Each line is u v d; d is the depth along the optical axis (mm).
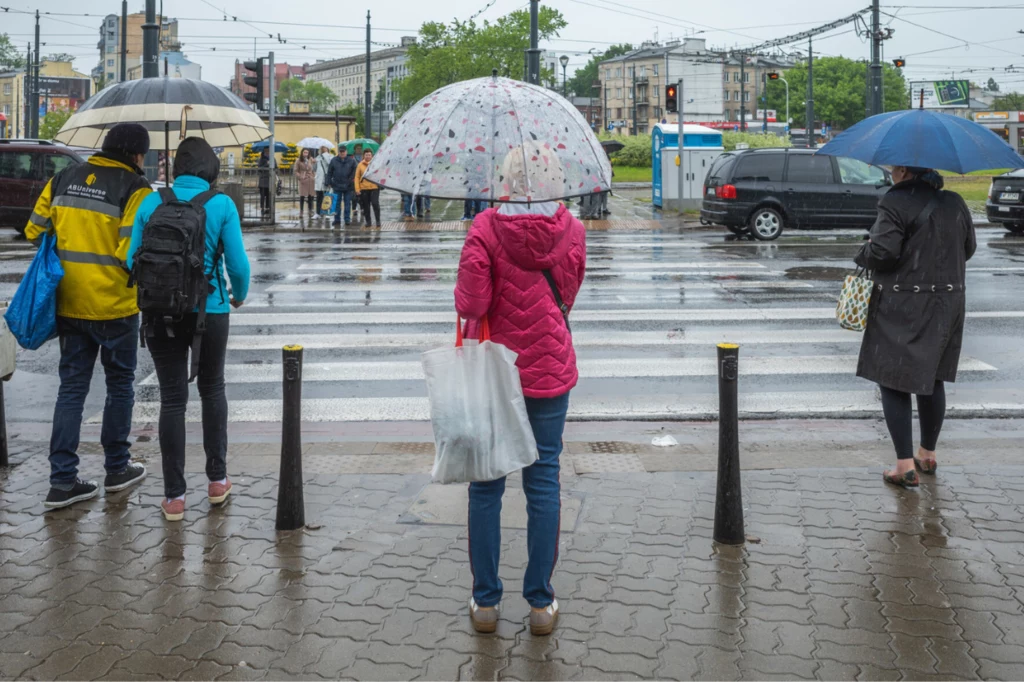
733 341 9594
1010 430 6523
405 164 3518
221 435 4953
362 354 9070
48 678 3324
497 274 3510
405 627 3689
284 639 3602
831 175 19547
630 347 9336
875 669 3367
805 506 4922
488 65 81375
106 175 4949
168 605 3871
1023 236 19906
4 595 3957
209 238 4688
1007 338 9680
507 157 3408
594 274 14445
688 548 4398
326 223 23312
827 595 3928
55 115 86188
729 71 143500
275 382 8047
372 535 4570
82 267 4891
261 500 5055
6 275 14016
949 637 3584
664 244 18984
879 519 4738
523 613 3805
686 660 3434
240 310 11352
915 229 5043
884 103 133125
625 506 4914
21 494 5180
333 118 48406
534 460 3484
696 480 5324
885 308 5137
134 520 4785
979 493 5105
